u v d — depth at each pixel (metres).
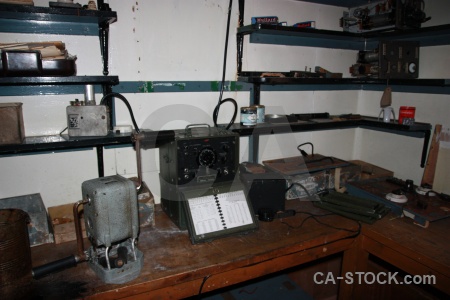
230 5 1.80
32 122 1.50
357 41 2.26
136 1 1.60
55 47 1.28
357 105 2.41
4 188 1.51
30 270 1.13
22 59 1.22
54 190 1.61
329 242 1.53
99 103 1.58
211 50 1.83
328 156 2.21
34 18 1.38
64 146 1.35
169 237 1.47
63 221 1.50
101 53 1.57
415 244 1.42
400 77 1.93
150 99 1.72
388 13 1.88
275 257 1.39
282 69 2.06
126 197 1.19
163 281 1.19
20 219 1.10
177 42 1.73
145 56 1.67
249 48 1.93
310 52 2.12
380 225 1.60
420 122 2.04
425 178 2.00
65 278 1.19
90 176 1.67
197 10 1.75
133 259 1.23
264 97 2.06
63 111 1.55
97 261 1.22
